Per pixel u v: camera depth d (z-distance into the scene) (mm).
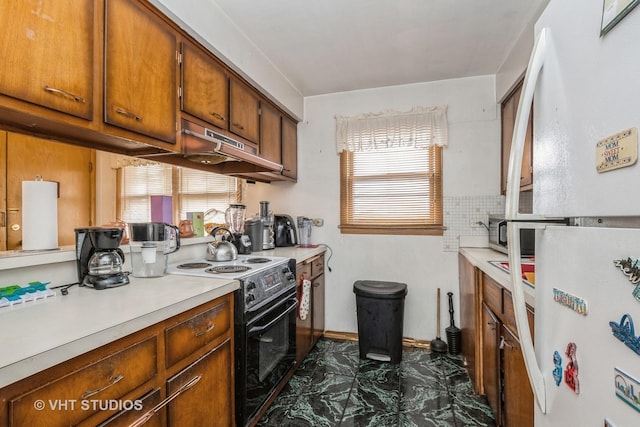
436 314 2812
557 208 727
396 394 2047
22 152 2828
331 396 2027
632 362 474
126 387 957
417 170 2861
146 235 1562
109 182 3609
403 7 1806
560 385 690
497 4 1777
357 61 2449
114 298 1185
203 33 1692
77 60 1129
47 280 1317
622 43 507
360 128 2957
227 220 2613
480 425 1742
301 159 3182
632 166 482
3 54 925
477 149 2715
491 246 2521
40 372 740
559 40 720
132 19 1342
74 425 809
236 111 2133
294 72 2633
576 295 627
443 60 2432
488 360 1812
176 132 1597
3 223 2695
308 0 1744
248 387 1591
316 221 3129
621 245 499
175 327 1161
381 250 2951
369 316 2508
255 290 1662
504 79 2424
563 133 698
